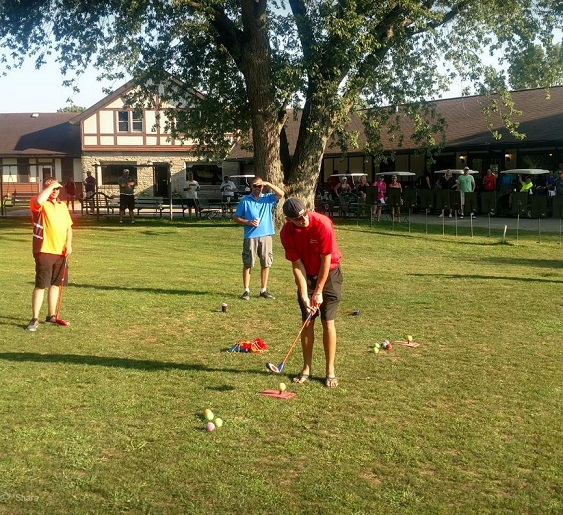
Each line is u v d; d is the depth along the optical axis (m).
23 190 47.81
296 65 21.84
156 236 21.58
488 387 6.27
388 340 8.09
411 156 36.09
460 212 28.53
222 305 9.87
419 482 4.34
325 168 41.12
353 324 8.98
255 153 23.39
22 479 4.32
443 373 6.72
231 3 23.62
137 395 5.94
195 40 25.03
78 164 47.72
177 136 27.27
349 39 21.17
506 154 31.66
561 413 5.59
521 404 5.80
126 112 45.41
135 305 10.12
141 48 24.33
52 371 6.64
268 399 5.88
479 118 33.88
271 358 7.26
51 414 5.45
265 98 22.78
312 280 6.43
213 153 28.11
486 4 23.38
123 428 5.17
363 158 38.03
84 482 4.29
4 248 18.11
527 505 4.07
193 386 6.21
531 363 7.10
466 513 3.97
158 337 8.20
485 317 9.43
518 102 34.16
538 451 4.83
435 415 5.53
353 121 39.12
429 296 11.06
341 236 21.12
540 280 12.80
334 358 6.79
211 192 45.84
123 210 26.47
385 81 23.44
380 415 5.52
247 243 10.66
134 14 21.66
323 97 22.38
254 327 8.79
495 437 5.07
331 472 4.46
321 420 5.39
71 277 12.88
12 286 11.65
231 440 4.97
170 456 4.69
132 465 4.54
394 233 21.86
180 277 13.09
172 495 4.15
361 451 4.80
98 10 23.72
